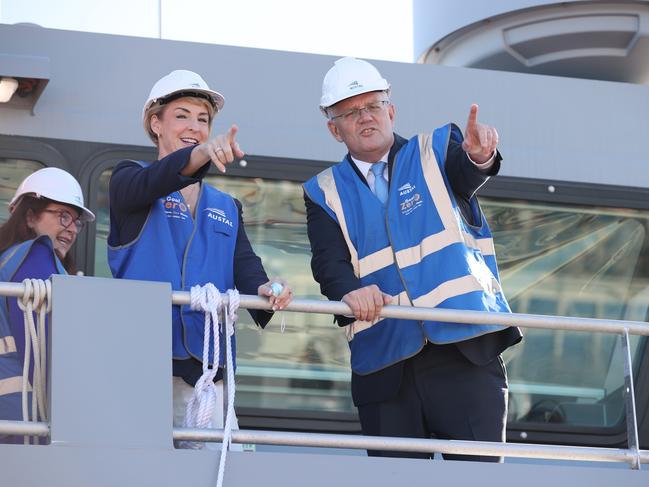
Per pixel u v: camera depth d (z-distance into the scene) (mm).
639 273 9109
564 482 5625
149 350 5289
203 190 6332
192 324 5922
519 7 9766
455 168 6227
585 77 10172
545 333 8977
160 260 6012
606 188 9102
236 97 8602
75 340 5219
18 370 5820
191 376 5887
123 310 5312
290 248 8547
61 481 5031
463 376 6066
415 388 6113
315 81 8734
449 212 6234
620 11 9688
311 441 5383
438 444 5504
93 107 8367
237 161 8469
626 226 9141
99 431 5129
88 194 8227
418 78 8977
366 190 6395
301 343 8531
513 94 9133
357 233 6359
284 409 8445
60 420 5105
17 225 6496
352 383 6309
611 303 9062
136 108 8414
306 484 5309
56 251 6543
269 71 8688
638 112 9336
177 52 8578
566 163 9094
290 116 8648
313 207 6477
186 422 5602
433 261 6172
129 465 5117
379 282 6250
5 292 5234
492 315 5785
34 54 8359
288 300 5629
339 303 5699
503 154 9008
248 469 5262
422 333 6035
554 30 9797
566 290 9008
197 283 6039
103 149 8305
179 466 5172
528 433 8852
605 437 8945
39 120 8242
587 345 9016
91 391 5172
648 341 9070
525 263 8961
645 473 5715
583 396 8977
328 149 8648
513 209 8977
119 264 6039
